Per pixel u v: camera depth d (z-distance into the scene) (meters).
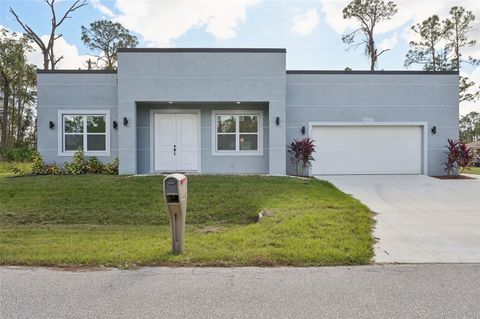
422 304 3.44
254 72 12.60
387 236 5.93
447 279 4.09
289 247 5.14
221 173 13.13
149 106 13.34
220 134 13.58
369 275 4.23
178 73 12.48
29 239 5.77
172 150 13.45
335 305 3.43
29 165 17.11
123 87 12.39
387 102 13.79
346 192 10.39
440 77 13.84
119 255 4.80
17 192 9.38
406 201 9.11
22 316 3.22
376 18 27.62
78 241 5.62
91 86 13.44
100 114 13.45
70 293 3.71
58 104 13.38
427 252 5.11
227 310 3.33
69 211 8.06
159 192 9.38
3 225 7.25
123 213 7.99
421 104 13.83
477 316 3.20
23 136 37.75
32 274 4.25
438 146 13.88
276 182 10.66
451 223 6.82
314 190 10.02
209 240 5.57
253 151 13.57
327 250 4.98
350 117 13.77
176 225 4.91
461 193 10.28
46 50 28.59
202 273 4.29
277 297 3.61
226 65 12.56
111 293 3.71
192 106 13.45
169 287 3.87
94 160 12.99
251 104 13.49
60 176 11.63
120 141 12.38
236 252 4.95
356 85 13.77
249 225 6.79
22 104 36.03
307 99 13.73
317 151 13.80
